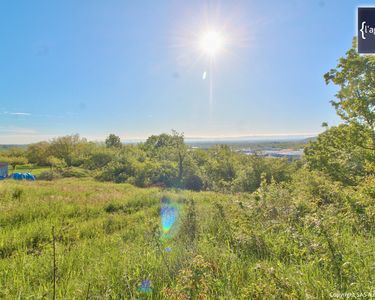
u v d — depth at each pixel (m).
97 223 7.06
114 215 8.34
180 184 26.59
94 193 12.88
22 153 68.19
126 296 2.51
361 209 3.72
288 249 3.19
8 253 4.57
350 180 7.94
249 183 19.47
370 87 5.90
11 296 2.64
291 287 2.19
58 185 16.75
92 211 8.80
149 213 8.18
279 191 5.66
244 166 21.77
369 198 3.75
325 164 9.55
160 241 3.81
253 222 4.19
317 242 2.86
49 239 5.42
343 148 8.23
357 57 5.82
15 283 2.96
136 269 2.94
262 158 20.61
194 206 6.34
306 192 6.62
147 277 2.75
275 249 3.27
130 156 37.00
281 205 4.80
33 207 8.34
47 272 3.38
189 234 4.51
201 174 27.89
